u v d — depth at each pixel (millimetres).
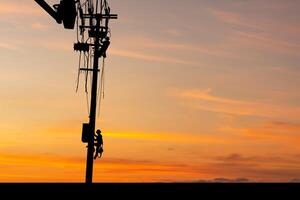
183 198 17172
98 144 24547
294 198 16875
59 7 8984
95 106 24609
